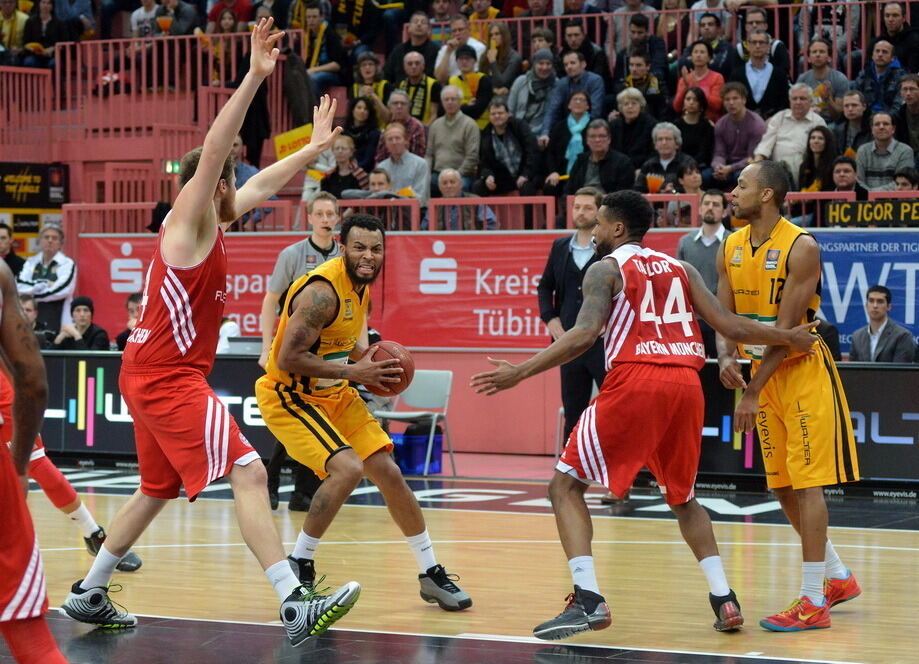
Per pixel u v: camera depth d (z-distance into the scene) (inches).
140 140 1656.0
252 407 1114.7
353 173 1368.1
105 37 1908.2
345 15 1710.1
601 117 1408.7
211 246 497.4
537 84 1429.6
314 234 820.6
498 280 1245.1
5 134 1707.7
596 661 474.0
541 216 1259.2
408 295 1277.1
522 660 476.4
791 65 1421.0
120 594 608.7
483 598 602.9
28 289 1380.4
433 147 1423.5
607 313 511.2
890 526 844.0
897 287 1119.6
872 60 1348.4
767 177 553.6
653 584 636.7
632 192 532.4
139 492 525.7
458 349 1259.8
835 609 580.4
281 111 1633.9
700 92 1310.3
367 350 581.6
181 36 1632.6
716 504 946.7
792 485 554.9
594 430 508.4
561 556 720.3
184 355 498.0
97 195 1691.7
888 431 989.2
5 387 588.7
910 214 1116.5
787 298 549.6
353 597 470.6
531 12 1584.6
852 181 1180.5
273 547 482.3
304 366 544.7
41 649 348.2
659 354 511.8
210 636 516.7
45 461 668.7
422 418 1120.8
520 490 1021.2
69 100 1696.6
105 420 1155.9
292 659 476.7
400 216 1284.4
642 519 868.0
